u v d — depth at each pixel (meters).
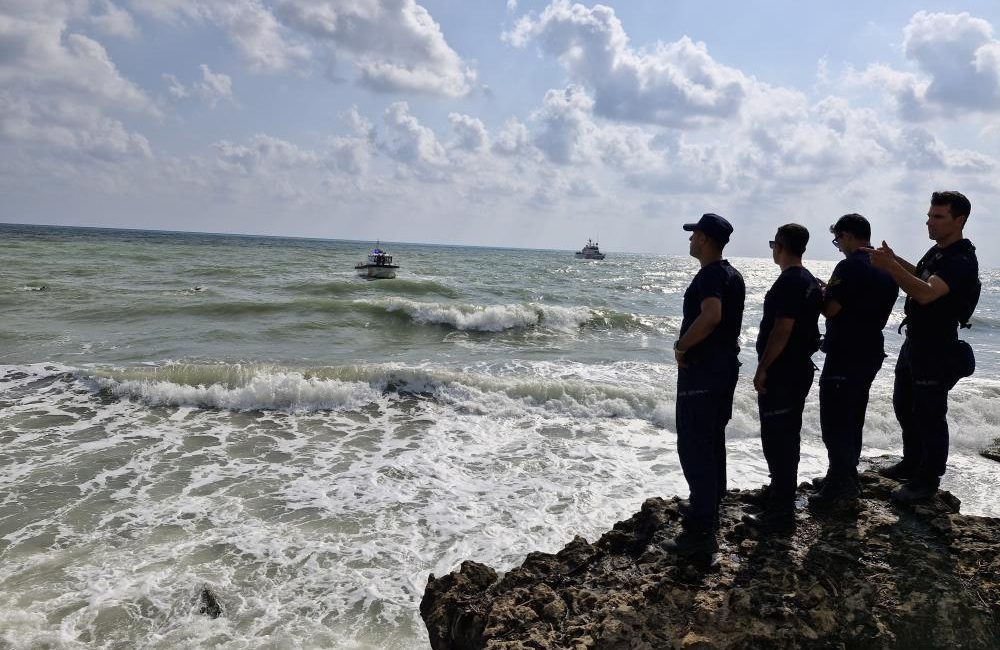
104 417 9.39
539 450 8.68
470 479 7.55
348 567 5.44
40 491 6.79
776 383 3.98
